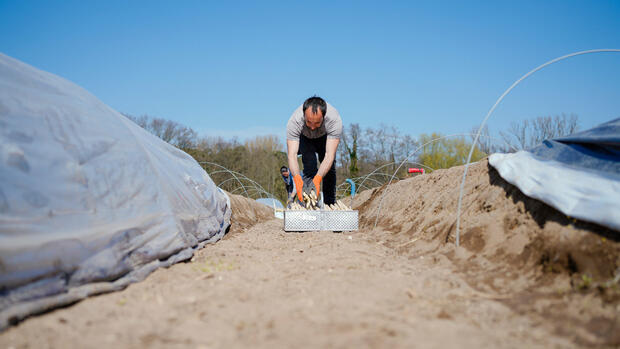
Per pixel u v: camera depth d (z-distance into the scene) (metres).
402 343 1.88
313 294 2.71
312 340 1.92
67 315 2.34
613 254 2.52
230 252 4.49
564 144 3.83
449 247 3.99
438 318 2.30
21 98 2.94
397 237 5.41
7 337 2.01
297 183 5.84
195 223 4.83
